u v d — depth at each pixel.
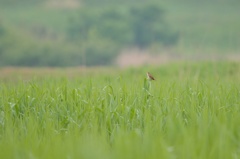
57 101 36.19
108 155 24.47
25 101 36.84
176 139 26.83
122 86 40.31
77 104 36.03
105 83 43.78
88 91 39.00
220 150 24.39
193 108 33.19
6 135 30.25
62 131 32.34
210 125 29.47
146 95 36.38
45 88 39.34
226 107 34.12
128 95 36.88
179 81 45.44
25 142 28.72
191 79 49.38
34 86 38.97
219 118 29.98
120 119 32.62
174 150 24.83
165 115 32.72
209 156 24.36
